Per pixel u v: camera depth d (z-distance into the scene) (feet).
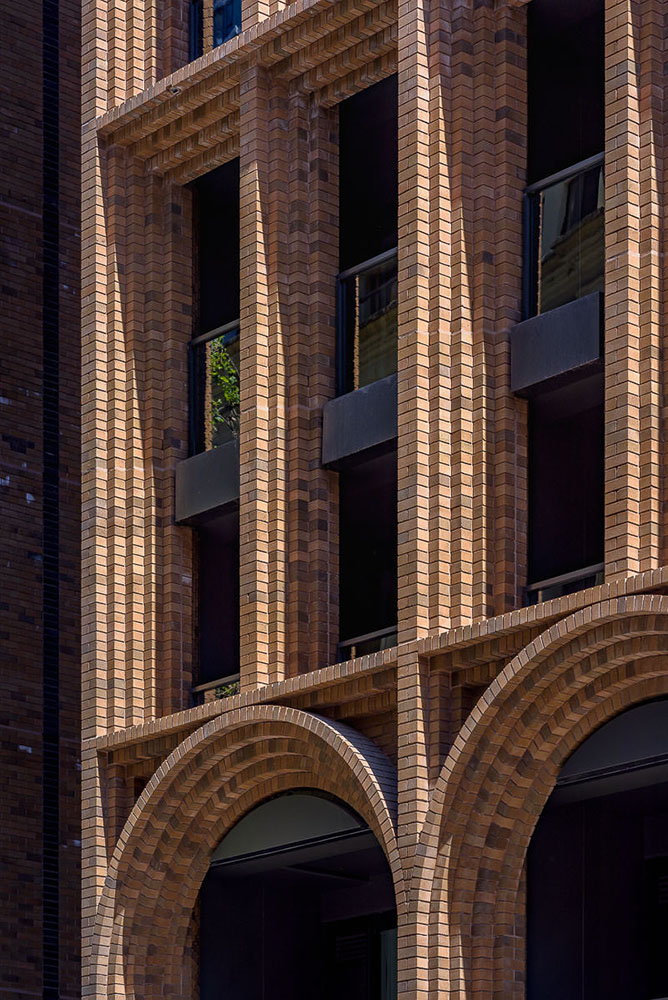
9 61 143.64
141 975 116.47
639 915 108.47
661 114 98.32
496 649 98.58
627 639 93.20
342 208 116.26
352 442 111.34
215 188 125.39
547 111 106.42
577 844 106.83
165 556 120.57
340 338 114.73
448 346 104.47
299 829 112.88
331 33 113.09
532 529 103.24
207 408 121.70
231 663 118.42
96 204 124.36
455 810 99.40
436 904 99.19
